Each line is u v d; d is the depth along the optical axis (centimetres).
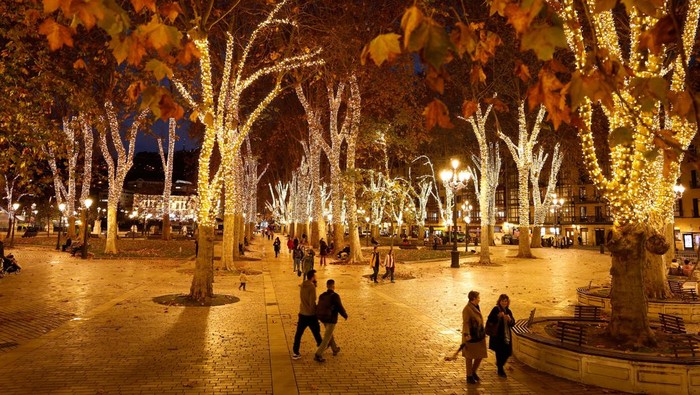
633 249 839
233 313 1288
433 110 248
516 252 4334
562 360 778
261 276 2261
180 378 733
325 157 5738
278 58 2408
